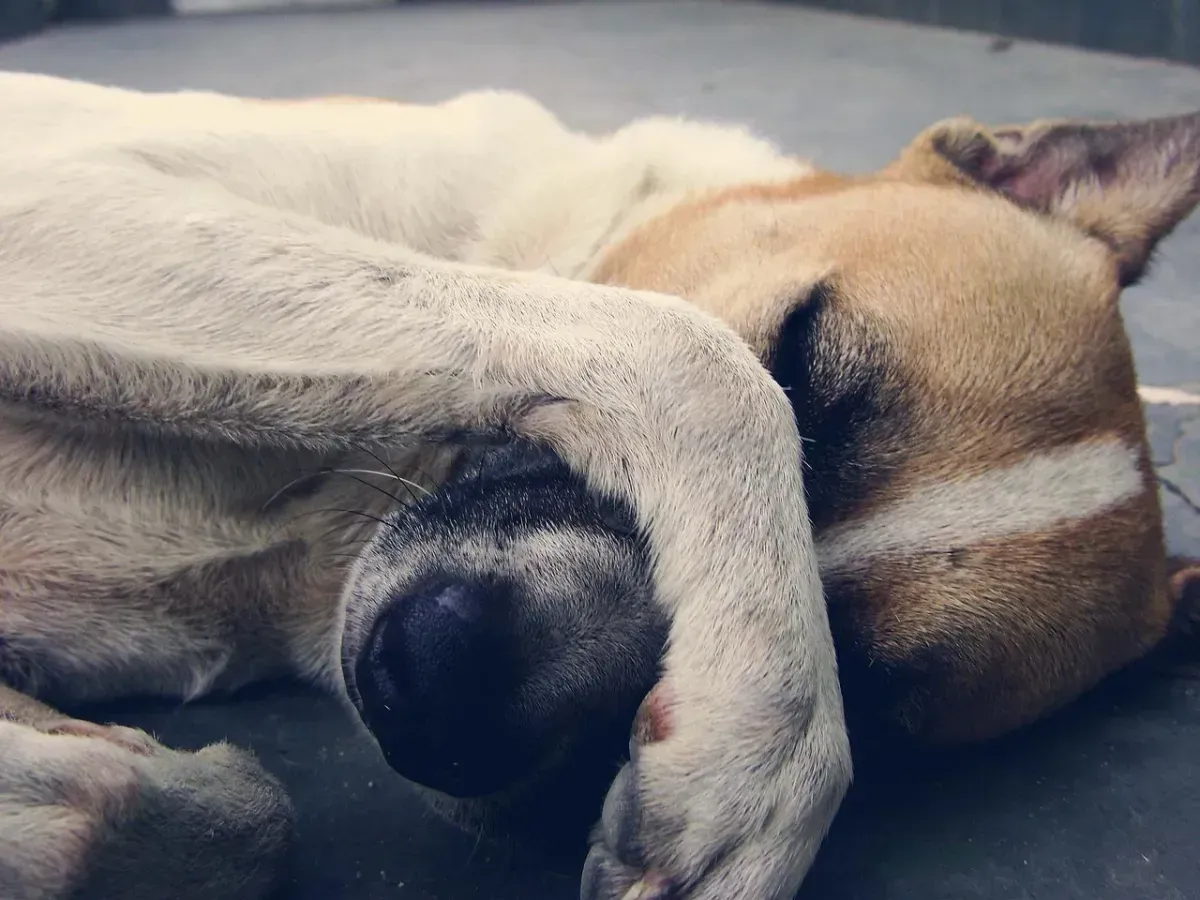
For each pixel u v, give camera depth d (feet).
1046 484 0.95
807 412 0.93
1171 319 1.90
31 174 0.97
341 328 0.91
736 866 0.74
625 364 0.87
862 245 1.02
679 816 0.73
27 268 0.93
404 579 0.84
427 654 0.75
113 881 0.74
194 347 0.91
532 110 1.33
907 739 0.95
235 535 1.00
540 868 0.87
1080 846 0.93
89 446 0.97
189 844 0.78
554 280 0.94
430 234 1.21
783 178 1.22
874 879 0.89
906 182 1.17
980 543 0.92
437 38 4.26
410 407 0.90
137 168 1.00
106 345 0.90
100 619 0.99
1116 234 1.12
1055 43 3.69
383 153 1.20
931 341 0.95
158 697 1.06
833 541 0.90
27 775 0.73
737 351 0.89
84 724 0.83
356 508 1.00
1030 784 0.99
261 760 0.98
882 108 2.97
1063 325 1.00
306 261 0.93
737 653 0.77
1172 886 0.89
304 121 1.20
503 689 0.75
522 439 0.89
